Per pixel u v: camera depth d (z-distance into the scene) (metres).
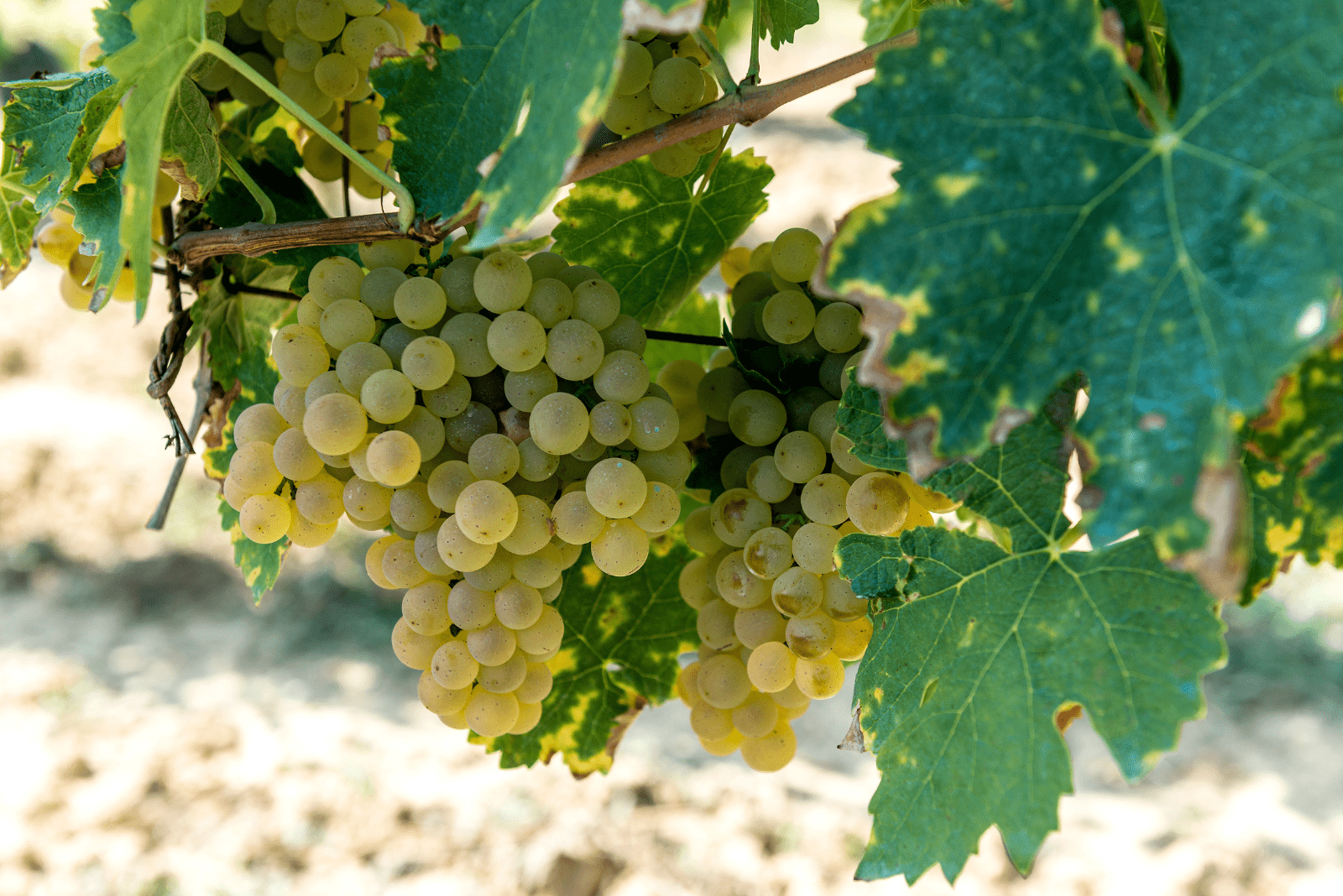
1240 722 3.84
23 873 2.63
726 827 2.90
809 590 0.72
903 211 0.63
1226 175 0.62
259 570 0.82
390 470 0.70
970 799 0.69
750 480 0.75
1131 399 0.62
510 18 0.67
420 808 2.93
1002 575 0.69
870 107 0.63
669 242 0.82
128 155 0.67
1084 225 0.63
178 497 4.46
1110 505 0.62
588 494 0.71
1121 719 0.67
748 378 0.75
